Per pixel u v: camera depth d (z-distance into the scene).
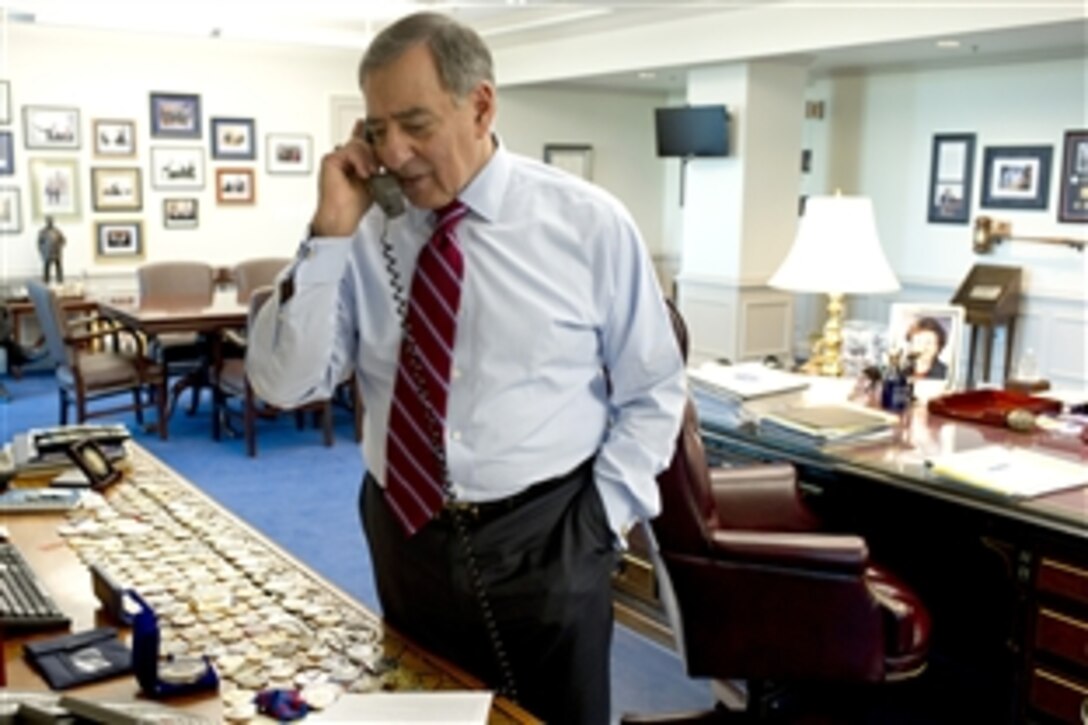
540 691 1.40
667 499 2.16
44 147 7.16
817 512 2.79
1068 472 2.26
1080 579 2.08
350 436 5.62
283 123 8.02
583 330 1.35
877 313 7.28
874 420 2.61
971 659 2.74
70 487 2.06
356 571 3.60
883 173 7.18
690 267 7.00
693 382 2.90
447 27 1.19
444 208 1.31
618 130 9.12
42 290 5.07
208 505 1.96
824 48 5.74
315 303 1.29
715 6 6.05
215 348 5.36
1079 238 5.98
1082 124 5.91
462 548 1.33
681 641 2.28
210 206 7.83
